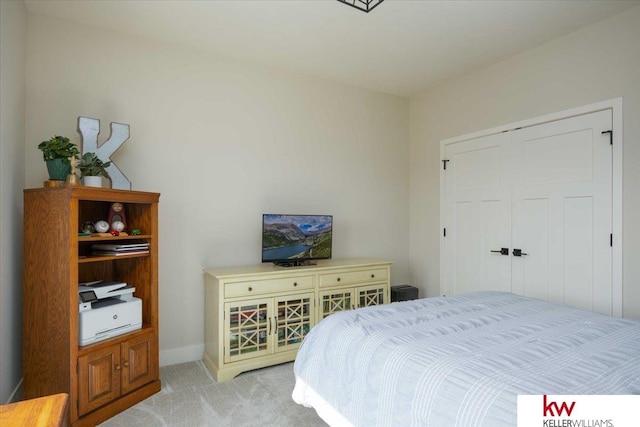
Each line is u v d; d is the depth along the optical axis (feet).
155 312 8.13
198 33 9.30
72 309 6.54
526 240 10.28
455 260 12.42
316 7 8.14
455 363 4.11
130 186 8.42
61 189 6.65
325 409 5.30
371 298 11.41
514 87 10.62
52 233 6.72
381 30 9.14
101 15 8.44
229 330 8.93
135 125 9.34
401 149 14.14
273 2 7.95
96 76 8.91
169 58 9.82
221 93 10.52
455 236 12.46
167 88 9.77
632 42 8.16
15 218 7.35
